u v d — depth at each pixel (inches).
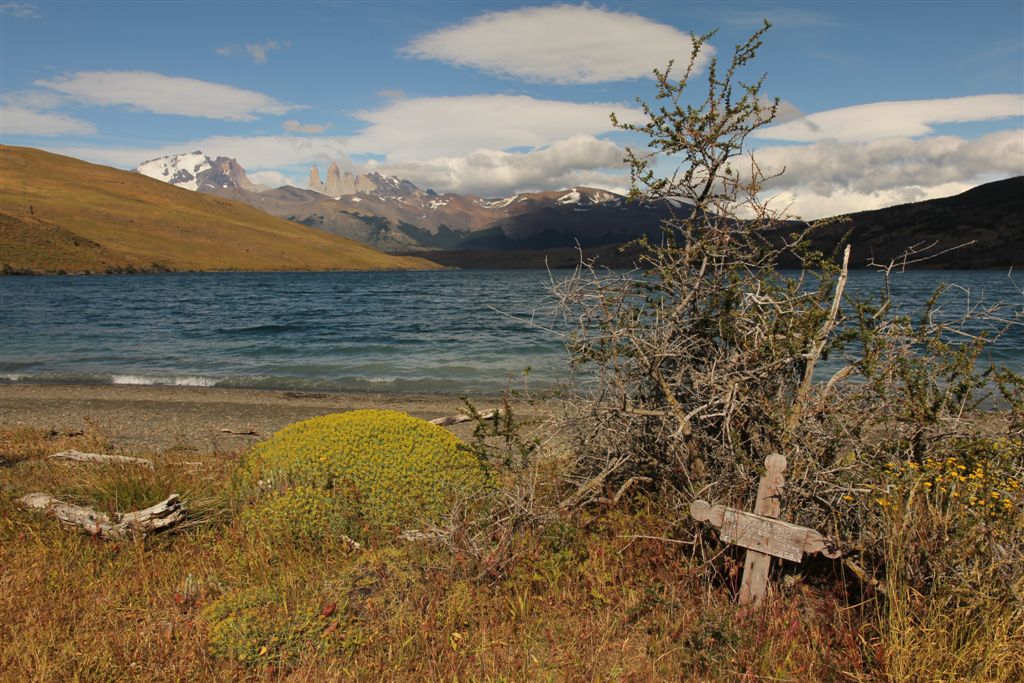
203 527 224.4
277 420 526.3
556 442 213.9
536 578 170.2
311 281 4768.7
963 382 181.9
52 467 302.0
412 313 1813.5
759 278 197.6
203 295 2817.4
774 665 137.4
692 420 193.5
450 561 176.6
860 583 158.4
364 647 148.2
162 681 139.1
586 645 147.9
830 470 165.6
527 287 3720.5
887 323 186.1
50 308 1926.7
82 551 206.5
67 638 153.6
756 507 159.5
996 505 153.0
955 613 133.3
